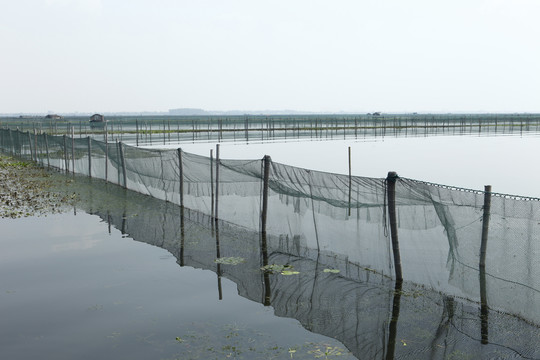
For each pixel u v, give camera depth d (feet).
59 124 226.99
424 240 24.30
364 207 26.81
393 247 25.21
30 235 35.86
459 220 22.68
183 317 21.24
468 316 20.88
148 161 51.75
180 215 42.11
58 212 43.91
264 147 135.85
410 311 21.59
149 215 42.29
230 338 19.16
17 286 25.20
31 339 19.07
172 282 25.80
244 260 29.66
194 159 43.24
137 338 19.17
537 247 19.88
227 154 114.42
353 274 26.63
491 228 21.54
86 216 42.19
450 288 23.27
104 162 64.28
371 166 89.71
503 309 21.21
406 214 25.03
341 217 28.22
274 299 23.32
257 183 35.22
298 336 19.31
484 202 21.63
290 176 31.89
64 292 24.31
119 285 25.39
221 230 36.83
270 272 27.35
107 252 31.50
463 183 69.67
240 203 37.19
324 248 29.40
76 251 31.73
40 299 23.36
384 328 19.93
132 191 55.26
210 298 23.53
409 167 88.02
